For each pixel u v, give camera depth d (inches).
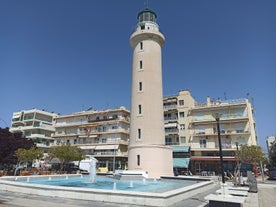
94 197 512.1
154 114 1299.2
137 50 1429.6
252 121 2190.0
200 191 725.3
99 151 2506.2
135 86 1368.1
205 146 2174.0
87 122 2824.8
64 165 2192.4
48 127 3137.3
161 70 1440.7
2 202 486.3
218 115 574.2
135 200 475.5
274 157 2246.6
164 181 1066.7
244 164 1947.6
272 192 800.9
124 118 2618.1
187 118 2336.4
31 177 993.5
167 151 1277.1
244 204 521.7
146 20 1505.9
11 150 1851.6
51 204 465.4
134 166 1224.2
